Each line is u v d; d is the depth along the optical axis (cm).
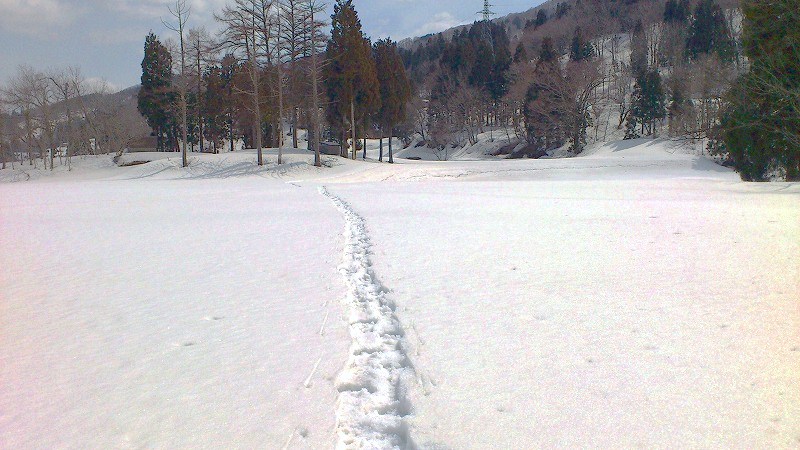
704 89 2897
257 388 388
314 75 3934
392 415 351
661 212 1166
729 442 302
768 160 2283
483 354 433
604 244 837
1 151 5891
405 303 575
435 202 1570
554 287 613
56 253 937
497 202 1517
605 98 6794
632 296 566
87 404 373
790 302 519
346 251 877
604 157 4466
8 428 342
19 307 620
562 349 436
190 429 334
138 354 462
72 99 5628
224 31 3838
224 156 4269
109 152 5488
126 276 757
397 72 4894
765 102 2136
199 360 444
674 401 347
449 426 327
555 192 1830
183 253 909
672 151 4644
